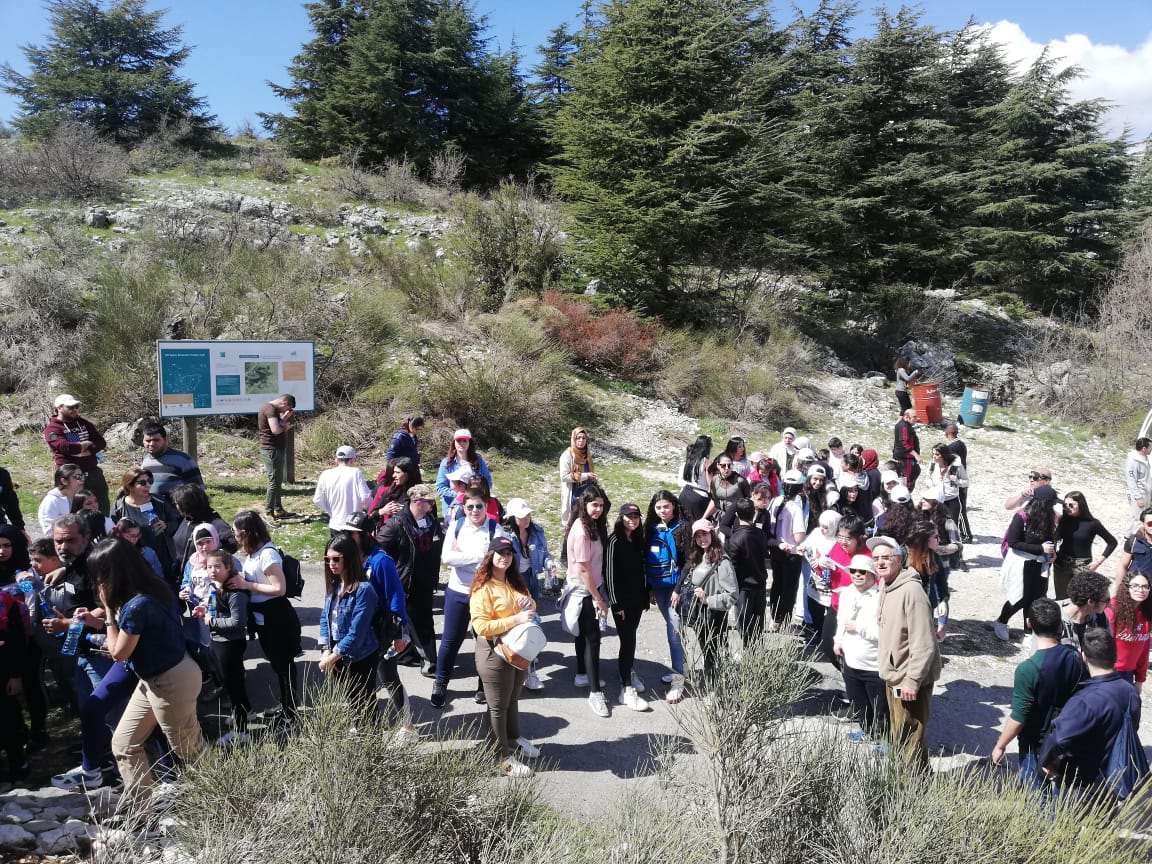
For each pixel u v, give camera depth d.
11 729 4.75
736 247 22.69
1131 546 6.75
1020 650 8.03
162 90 30.25
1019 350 25.78
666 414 16.67
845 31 31.05
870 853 3.19
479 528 6.02
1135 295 24.59
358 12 32.72
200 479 7.32
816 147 26.25
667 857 3.26
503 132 34.06
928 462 16.59
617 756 5.46
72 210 19.17
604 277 20.28
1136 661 5.81
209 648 5.15
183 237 17.14
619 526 6.21
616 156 20.72
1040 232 28.72
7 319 13.66
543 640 5.09
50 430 7.67
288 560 5.54
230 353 10.51
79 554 4.85
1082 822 3.26
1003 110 30.38
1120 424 21.23
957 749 5.92
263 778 3.23
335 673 4.96
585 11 23.31
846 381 21.77
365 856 3.03
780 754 3.64
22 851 3.81
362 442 12.77
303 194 25.45
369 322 14.92
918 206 26.66
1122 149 30.41
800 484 7.74
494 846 3.30
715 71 20.86
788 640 4.16
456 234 20.53
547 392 14.45
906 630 4.87
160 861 3.06
